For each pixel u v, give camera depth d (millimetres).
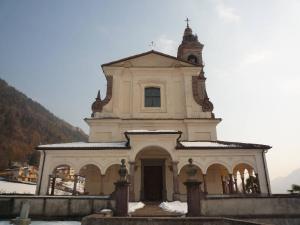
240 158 21047
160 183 22828
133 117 25953
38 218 14633
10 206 14938
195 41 40562
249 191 25453
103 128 24672
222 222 9844
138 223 10094
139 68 27609
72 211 14711
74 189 20125
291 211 14688
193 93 26734
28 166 76688
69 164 20672
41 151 21047
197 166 20719
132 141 20953
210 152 21062
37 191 19797
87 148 20844
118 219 10164
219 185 22750
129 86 27344
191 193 12820
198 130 24953
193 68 27562
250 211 14555
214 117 25781
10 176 64125
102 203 14633
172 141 20953
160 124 25359
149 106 26672
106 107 25922
